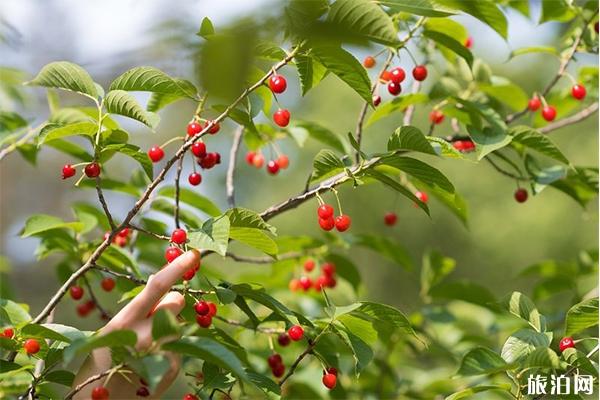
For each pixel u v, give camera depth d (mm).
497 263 13023
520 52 3658
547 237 12734
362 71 2350
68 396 2035
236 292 2562
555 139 12336
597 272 4281
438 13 2600
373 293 13344
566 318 2602
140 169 3861
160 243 3830
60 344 2375
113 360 2012
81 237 3494
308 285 3949
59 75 2494
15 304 2475
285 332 2926
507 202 13023
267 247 2492
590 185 3459
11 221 11281
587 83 3934
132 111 2432
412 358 4859
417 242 13367
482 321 4766
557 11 3529
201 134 2408
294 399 3865
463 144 3514
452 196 2639
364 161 2537
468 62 3148
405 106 3404
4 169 11211
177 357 2148
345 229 2619
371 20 2113
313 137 3721
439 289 3939
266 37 1347
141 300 2127
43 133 2424
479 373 2385
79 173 8078
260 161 3848
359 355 2586
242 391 2916
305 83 2600
